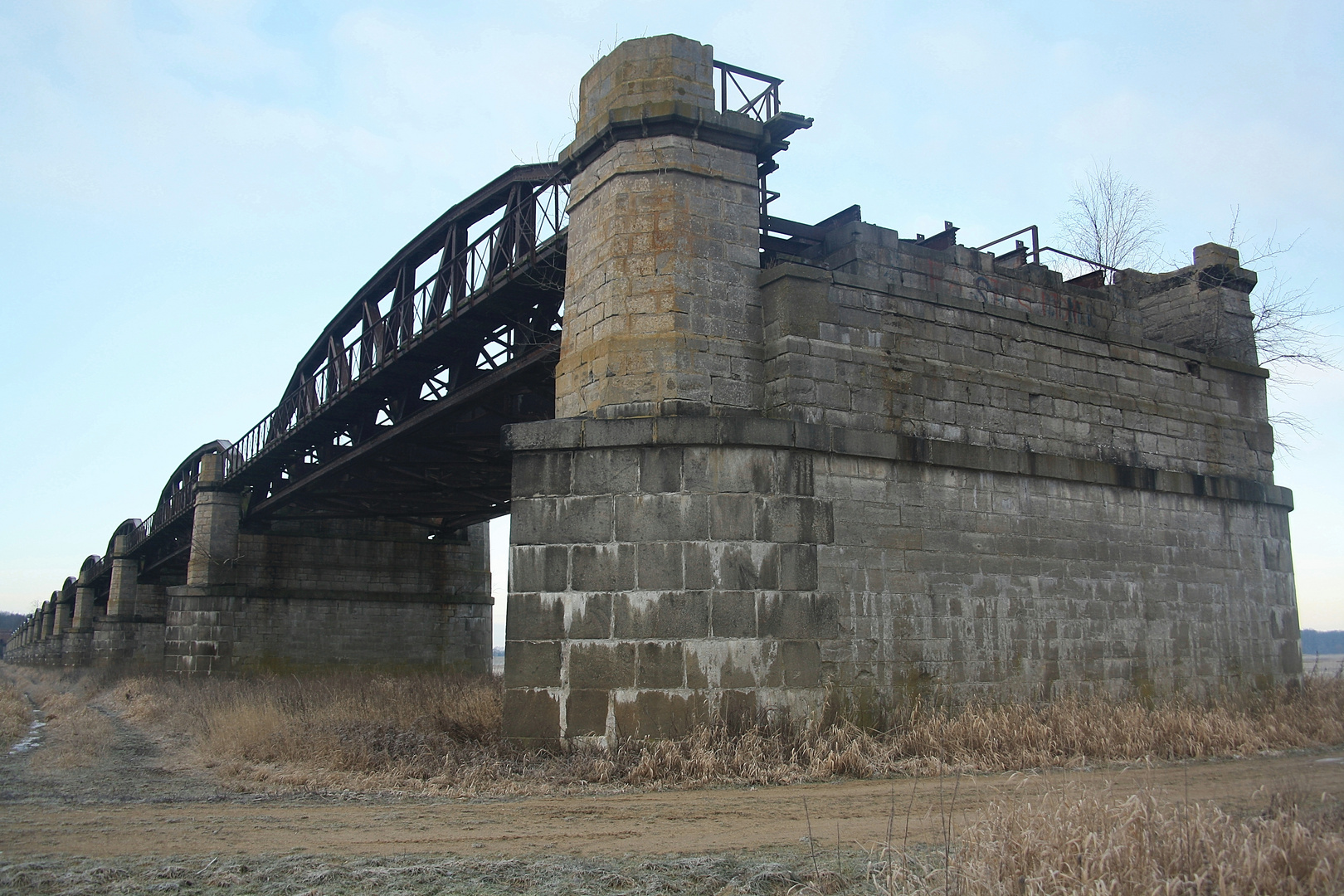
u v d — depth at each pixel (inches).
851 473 639.8
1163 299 962.7
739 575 589.3
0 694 1525.6
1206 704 769.6
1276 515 908.6
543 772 528.4
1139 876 243.8
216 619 1680.6
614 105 656.4
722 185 655.8
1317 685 861.8
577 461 603.8
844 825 395.2
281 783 526.0
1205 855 258.1
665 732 564.7
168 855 355.6
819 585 610.2
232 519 1748.3
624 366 620.1
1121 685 743.7
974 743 589.0
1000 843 269.1
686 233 637.3
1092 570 750.5
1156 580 791.1
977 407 713.6
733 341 638.5
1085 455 768.9
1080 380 785.6
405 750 584.1
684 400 614.9
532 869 319.6
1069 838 259.6
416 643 1797.5
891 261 701.3
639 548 587.5
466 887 300.5
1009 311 751.1
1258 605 866.1
